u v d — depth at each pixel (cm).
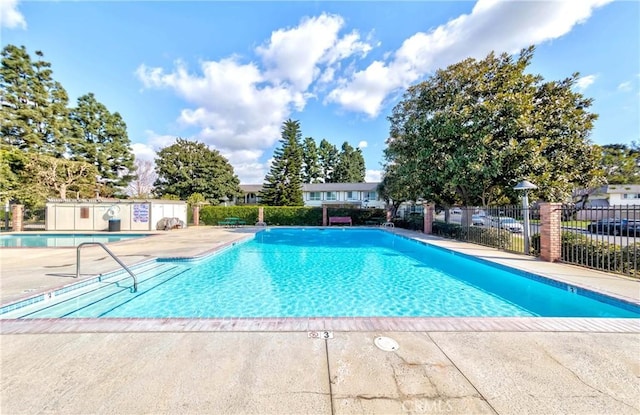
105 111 2669
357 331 309
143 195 3359
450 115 1227
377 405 194
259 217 2353
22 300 433
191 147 3406
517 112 1118
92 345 278
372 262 921
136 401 198
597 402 198
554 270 641
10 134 2142
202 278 714
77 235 1583
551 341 289
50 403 197
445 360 252
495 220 1046
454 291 622
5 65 2166
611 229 854
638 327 323
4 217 1889
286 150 3003
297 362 247
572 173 1237
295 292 615
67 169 2219
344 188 3784
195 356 257
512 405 195
